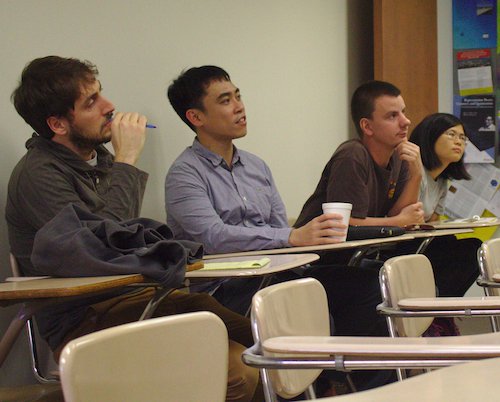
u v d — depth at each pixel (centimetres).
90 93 294
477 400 71
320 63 570
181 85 379
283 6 530
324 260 415
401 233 370
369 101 441
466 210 658
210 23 463
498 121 656
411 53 618
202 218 346
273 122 517
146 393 114
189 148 374
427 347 117
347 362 124
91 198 286
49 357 343
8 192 284
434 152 498
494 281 263
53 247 226
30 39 350
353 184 418
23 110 293
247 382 248
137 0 410
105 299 272
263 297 155
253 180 386
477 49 655
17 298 195
